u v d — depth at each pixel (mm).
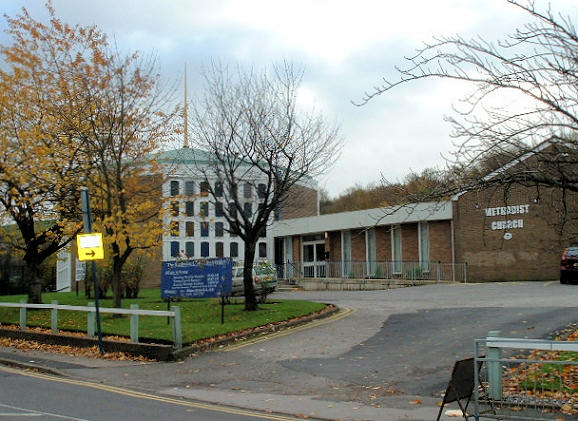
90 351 15844
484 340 8852
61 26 19266
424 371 11820
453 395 8273
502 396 9219
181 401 10445
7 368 14516
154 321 18219
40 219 21672
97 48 18859
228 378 12242
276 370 12680
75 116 18906
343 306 22078
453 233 32562
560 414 8383
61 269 40500
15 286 39594
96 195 18859
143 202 19469
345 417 9102
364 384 11195
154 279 40562
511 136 8242
